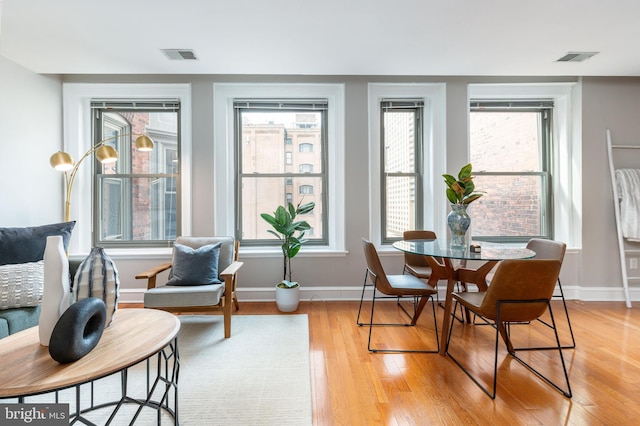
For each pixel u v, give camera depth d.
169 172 3.41
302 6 2.05
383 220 3.52
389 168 3.51
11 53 2.59
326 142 3.53
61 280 1.25
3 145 2.63
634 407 1.57
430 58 2.81
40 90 2.97
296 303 2.98
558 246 2.28
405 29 2.34
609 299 3.31
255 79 3.27
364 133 3.32
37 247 2.28
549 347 2.22
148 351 1.16
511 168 3.58
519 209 3.58
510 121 3.59
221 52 2.67
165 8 2.05
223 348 2.22
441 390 1.71
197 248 2.88
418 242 2.67
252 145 3.51
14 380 0.96
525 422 1.46
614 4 2.03
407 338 2.38
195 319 2.78
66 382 0.96
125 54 2.67
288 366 1.97
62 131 3.20
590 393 1.68
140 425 1.44
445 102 3.34
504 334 2.12
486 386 1.75
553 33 2.39
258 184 3.52
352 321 2.73
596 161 3.31
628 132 3.32
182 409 1.56
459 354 2.13
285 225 2.96
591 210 3.32
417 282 2.39
